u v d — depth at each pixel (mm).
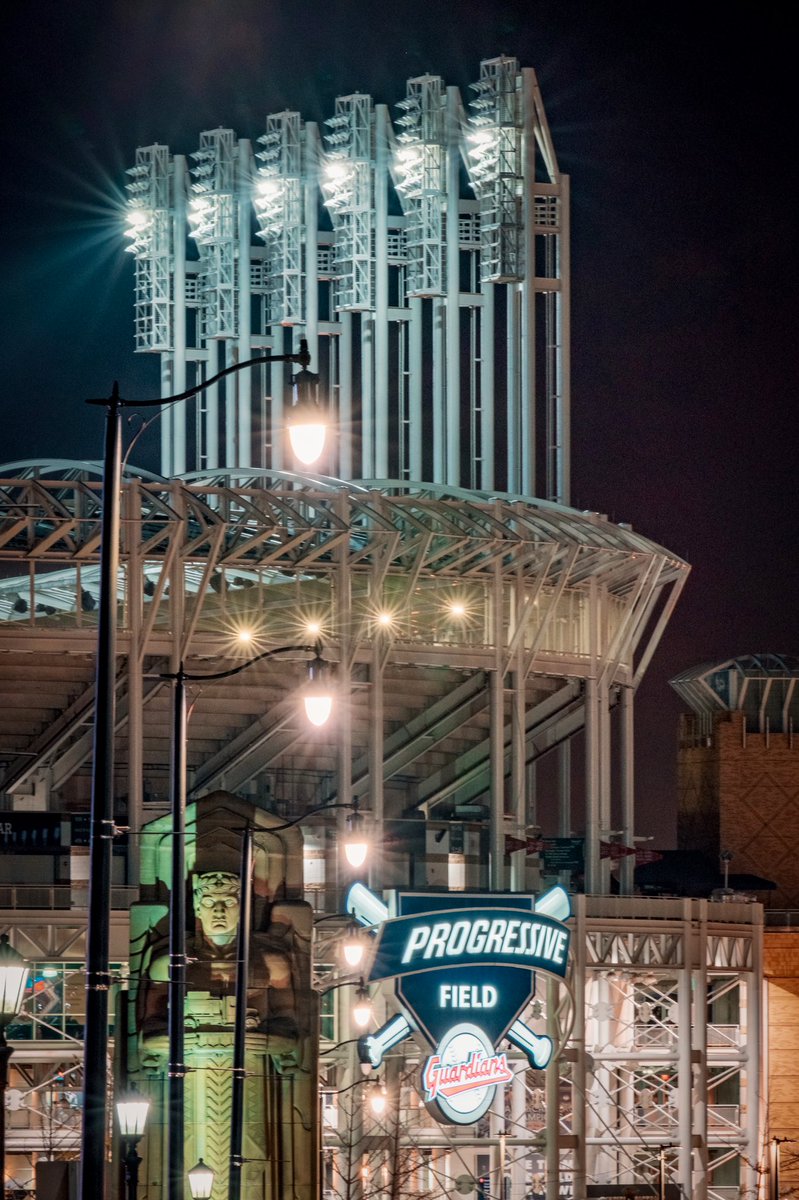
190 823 159875
